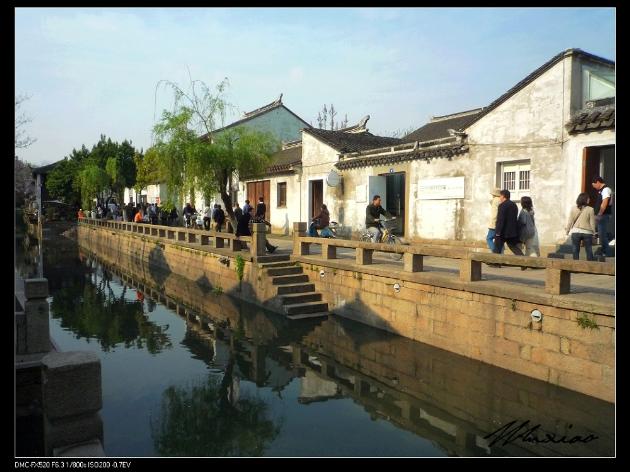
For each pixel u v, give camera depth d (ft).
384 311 32.37
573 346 21.06
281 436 19.43
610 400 19.54
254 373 27.14
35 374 20.45
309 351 30.42
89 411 13.29
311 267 40.40
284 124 96.37
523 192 41.19
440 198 47.44
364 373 26.40
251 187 78.79
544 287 24.03
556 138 38.42
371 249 33.99
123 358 30.19
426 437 19.07
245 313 40.42
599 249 32.22
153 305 46.83
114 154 125.59
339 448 18.30
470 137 44.65
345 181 59.52
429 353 27.66
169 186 54.03
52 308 46.14
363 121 75.31
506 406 21.34
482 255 25.49
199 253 55.06
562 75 37.86
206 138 53.06
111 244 93.91
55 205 142.31
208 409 22.38
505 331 24.13
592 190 36.94
